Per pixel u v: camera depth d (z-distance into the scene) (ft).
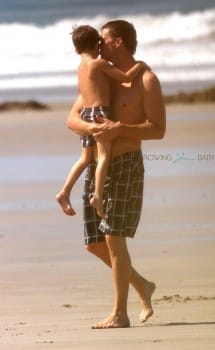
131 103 61.00
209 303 66.33
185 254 85.97
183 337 55.16
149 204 114.42
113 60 61.67
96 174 60.49
